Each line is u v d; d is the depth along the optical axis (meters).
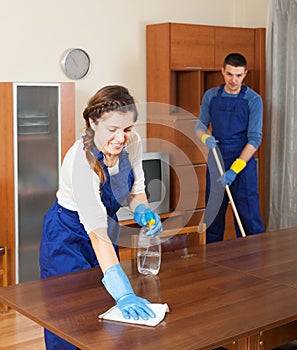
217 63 5.64
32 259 4.68
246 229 4.95
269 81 5.88
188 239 3.23
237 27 5.73
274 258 2.88
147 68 5.61
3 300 2.31
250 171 4.84
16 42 4.90
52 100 4.64
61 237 2.73
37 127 4.59
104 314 2.13
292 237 3.30
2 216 4.64
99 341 1.93
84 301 2.28
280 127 5.78
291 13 5.62
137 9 5.56
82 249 2.79
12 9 4.86
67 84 4.69
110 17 5.41
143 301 2.21
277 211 5.81
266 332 2.31
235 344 2.30
